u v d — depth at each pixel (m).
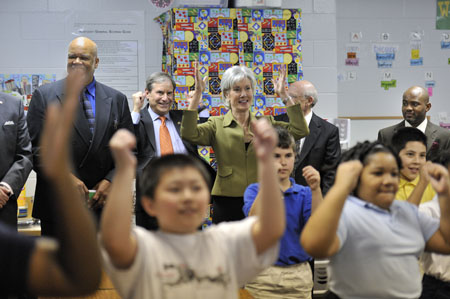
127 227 1.32
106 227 1.30
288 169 2.53
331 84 5.03
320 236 1.70
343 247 1.91
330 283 1.98
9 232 1.00
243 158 3.23
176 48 4.27
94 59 3.39
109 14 4.88
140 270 1.41
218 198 3.26
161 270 1.42
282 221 1.41
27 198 4.34
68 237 0.97
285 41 4.46
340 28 5.78
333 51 5.02
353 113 5.85
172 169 1.46
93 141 3.32
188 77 4.29
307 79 5.00
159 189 1.46
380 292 1.88
